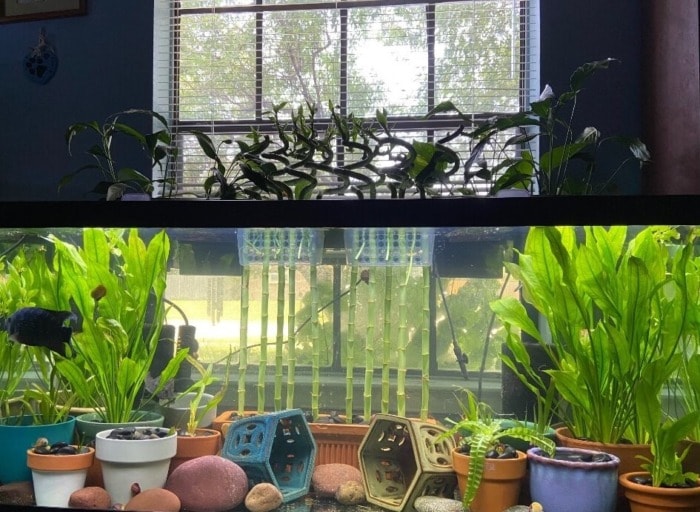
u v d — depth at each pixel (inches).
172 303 45.0
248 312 44.5
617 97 64.5
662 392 39.6
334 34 75.0
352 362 44.2
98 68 70.6
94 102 70.5
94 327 44.6
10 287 45.4
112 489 42.0
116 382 45.5
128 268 44.4
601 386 40.9
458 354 43.3
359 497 41.3
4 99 71.6
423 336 43.4
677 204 35.9
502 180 54.1
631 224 36.5
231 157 74.4
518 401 42.9
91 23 70.8
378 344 43.9
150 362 45.6
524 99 71.5
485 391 43.3
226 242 42.6
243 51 76.4
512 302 42.1
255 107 75.9
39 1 71.2
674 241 38.1
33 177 70.8
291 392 44.8
